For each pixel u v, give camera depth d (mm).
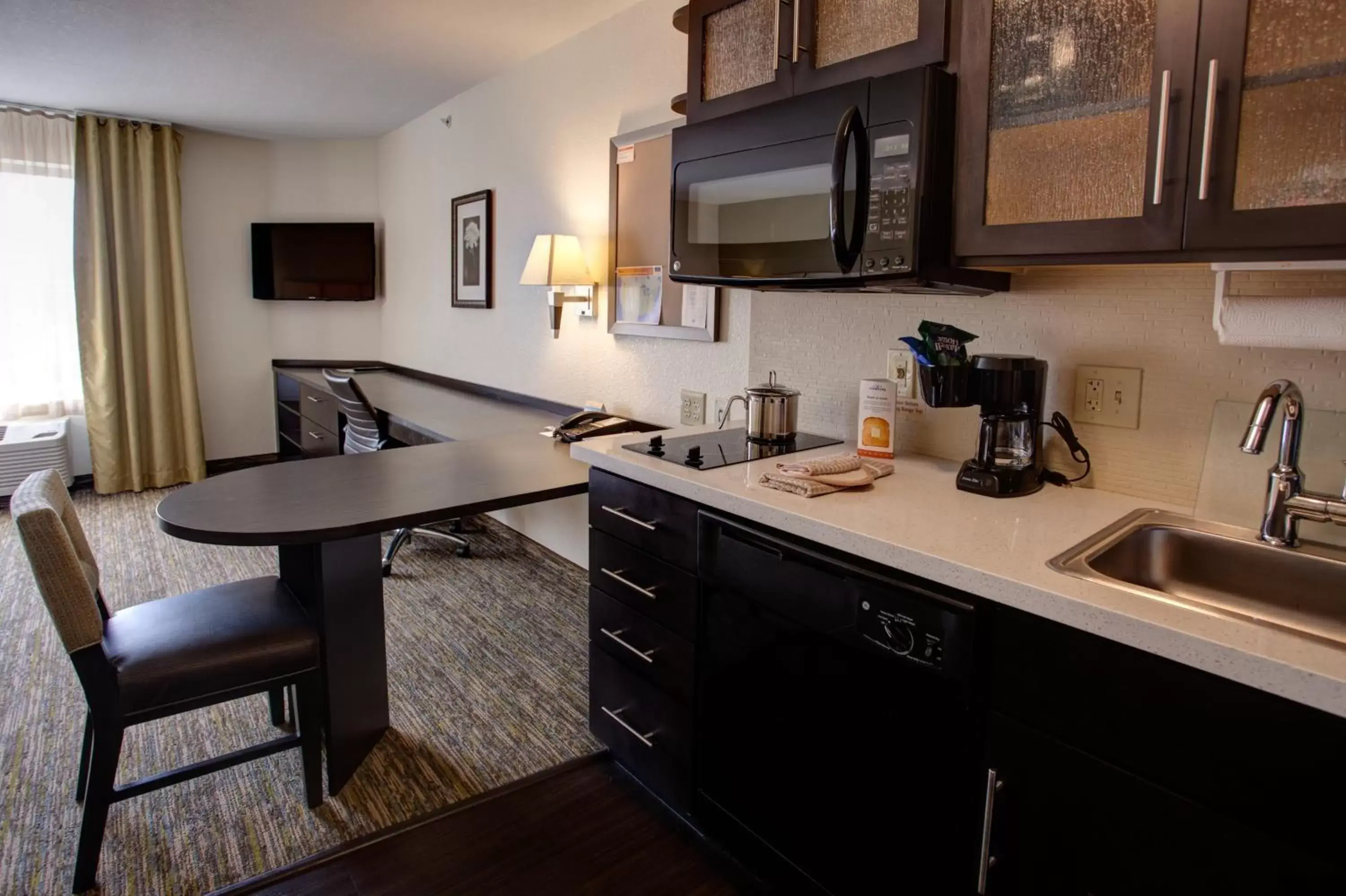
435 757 2031
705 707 1630
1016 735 1090
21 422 4480
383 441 3486
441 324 4508
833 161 1438
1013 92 1313
